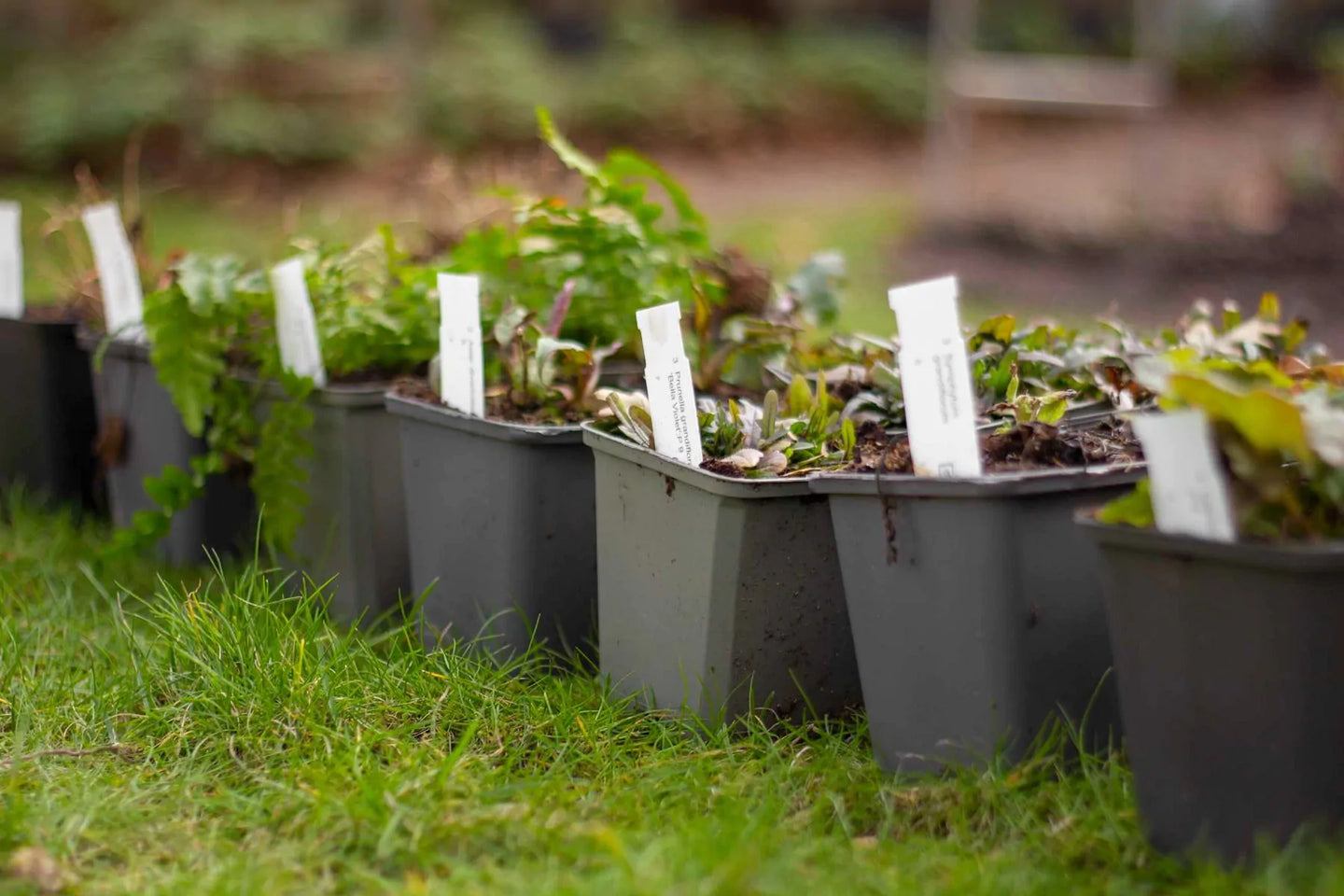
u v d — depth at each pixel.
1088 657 1.94
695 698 2.24
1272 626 1.58
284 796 2.00
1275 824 1.64
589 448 2.52
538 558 2.51
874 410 2.50
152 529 3.02
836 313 3.16
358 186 9.93
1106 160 11.09
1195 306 2.78
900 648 2.01
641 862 1.69
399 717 2.29
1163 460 1.63
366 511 2.84
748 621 2.18
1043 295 6.78
